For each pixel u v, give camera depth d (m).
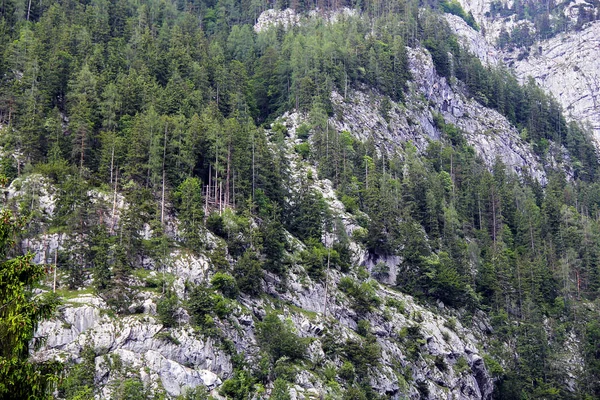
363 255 139.00
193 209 111.31
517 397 130.50
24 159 116.12
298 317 109.38
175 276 98.56
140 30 189.38
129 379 81.56
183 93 148.00
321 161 162.62
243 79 189.00
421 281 139.88
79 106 127.81
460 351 128.62
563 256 181.00
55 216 103.88
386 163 182.50
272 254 115.44
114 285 91.88
